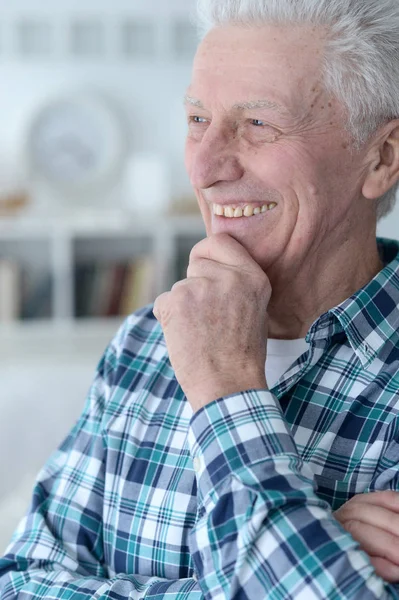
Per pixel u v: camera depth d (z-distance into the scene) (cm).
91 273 436
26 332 428
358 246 115
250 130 108
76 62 438
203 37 112
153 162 432
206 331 101
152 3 434
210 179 108
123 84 442
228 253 108
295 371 108
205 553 90
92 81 441
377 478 99
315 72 104
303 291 114
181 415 115
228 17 106
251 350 101
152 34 438
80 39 437
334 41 103
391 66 106
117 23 435
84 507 118
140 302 436
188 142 115
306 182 106
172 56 439
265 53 104
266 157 106
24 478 232
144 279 435
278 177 106
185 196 452
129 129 446
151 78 442
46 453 239
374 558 91
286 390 107
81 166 446
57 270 430
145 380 121
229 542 89
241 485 90
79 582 109
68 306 431
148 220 428
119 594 105
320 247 112
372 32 104
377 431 102
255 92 104
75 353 420
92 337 433
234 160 108
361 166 110
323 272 114
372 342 107
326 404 106
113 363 127
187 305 103
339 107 105
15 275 429
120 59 439
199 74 109
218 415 95
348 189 110
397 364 107
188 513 108
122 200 451
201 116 111
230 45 106
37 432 242
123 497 114
